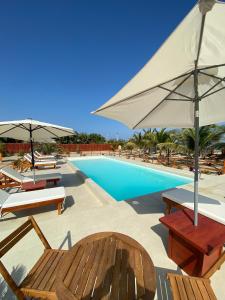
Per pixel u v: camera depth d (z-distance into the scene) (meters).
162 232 3.46
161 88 2.42
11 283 1.67
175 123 3.73
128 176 11.52
